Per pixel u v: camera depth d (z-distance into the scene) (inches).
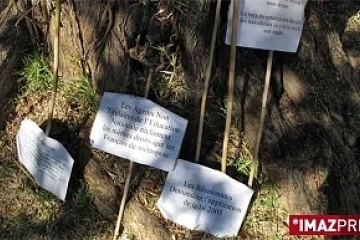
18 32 80.7
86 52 75.9
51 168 77.9
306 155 78.5
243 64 75.6
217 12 71.3
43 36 80.6
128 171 76.7
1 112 83.0
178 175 75.2
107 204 77.5
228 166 77.4
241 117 77.1
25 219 79.3
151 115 73.8
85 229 77.7
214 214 76.1
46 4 76.5
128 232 77.2
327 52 85.0
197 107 75.7
